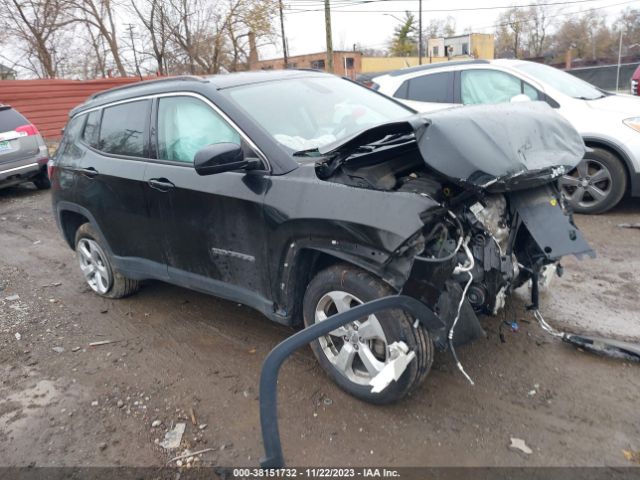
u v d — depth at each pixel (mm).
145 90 4340
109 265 4895
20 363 4039
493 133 3037
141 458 2955
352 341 3143
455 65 7594
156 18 24062
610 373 3326
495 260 2990
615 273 4746
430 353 2947
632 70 29500
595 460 2674
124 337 4324
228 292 3785
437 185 2988
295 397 3332
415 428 2986
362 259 2887
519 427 2932
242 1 24062
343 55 51031
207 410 3316
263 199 3301
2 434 3242
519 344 3689
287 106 3834
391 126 2949
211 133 3715
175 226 3953
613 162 6164
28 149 10438
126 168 4270
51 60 25156
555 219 3188
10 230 8203
